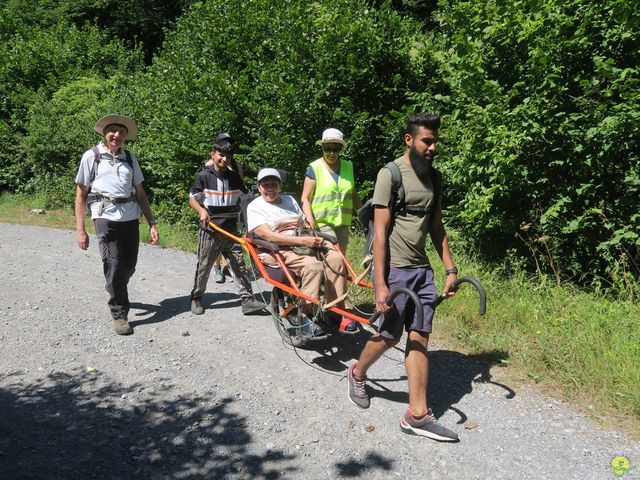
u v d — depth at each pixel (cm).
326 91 840
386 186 350
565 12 631
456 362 464
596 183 623
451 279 366
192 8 1040
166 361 462
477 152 649
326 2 912
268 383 428
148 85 1157
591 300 545
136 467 323
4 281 671
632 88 582
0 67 1582
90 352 476
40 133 1316
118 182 512
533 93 632
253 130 867
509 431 365
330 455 340
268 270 486
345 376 443
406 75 902
